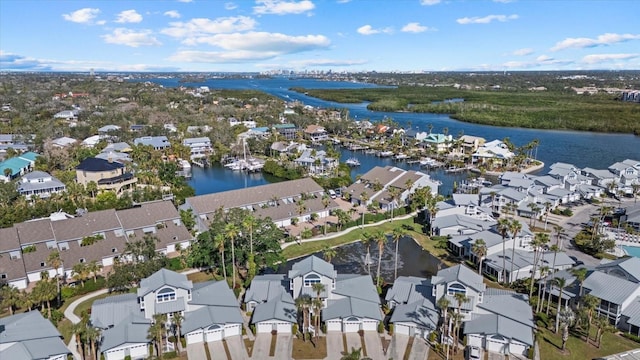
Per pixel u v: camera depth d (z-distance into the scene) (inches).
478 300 2672.2
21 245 3481.8
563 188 5546.3
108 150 7445.9
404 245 4183.1
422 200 5093.5
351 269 3673.7
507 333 2477.9
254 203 4704.7
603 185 5890.8
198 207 4466.0
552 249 3275.1
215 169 7623.0
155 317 2452.0
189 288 2684.5
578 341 2628.0
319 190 5231.3
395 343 2613.2
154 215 4153.5
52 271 3400.6
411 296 2898.6
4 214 4365.2
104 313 2596.0
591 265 3506.4
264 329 2726.4
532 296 3117.6
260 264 3464.6
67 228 3747.5
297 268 2883.9
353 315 2669.8
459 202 4638.3
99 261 3575.3
